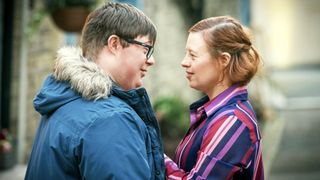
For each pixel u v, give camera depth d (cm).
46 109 219
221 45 242
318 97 1512
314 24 2191
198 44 247
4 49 809
